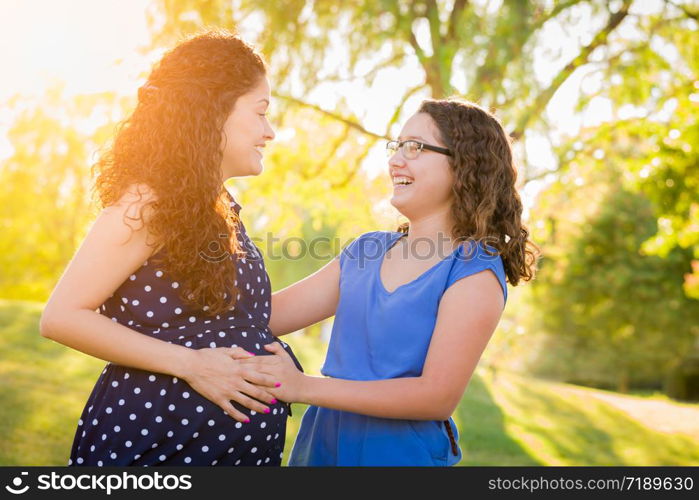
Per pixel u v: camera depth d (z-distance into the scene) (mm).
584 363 21453
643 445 8047
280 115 9227
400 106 9078
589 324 21188
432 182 1943
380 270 2055
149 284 1740
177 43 1876
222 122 1788
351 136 10406
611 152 9789
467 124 1962
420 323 1892
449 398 1809
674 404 11367
